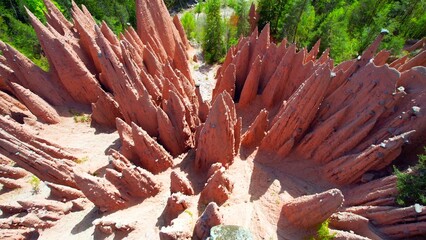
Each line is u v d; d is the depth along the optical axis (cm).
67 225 1869
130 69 2386
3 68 2652
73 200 1983
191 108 2567
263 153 2250
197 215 1756
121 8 4934
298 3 3831
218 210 1534
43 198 2084
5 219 1856
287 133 2106
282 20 4338
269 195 1938
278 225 1766
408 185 1563
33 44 4172
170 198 1722
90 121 2770
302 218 1669
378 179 1748
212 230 1467
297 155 2161
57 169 2075
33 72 2666
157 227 1741
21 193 2173
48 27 2736
